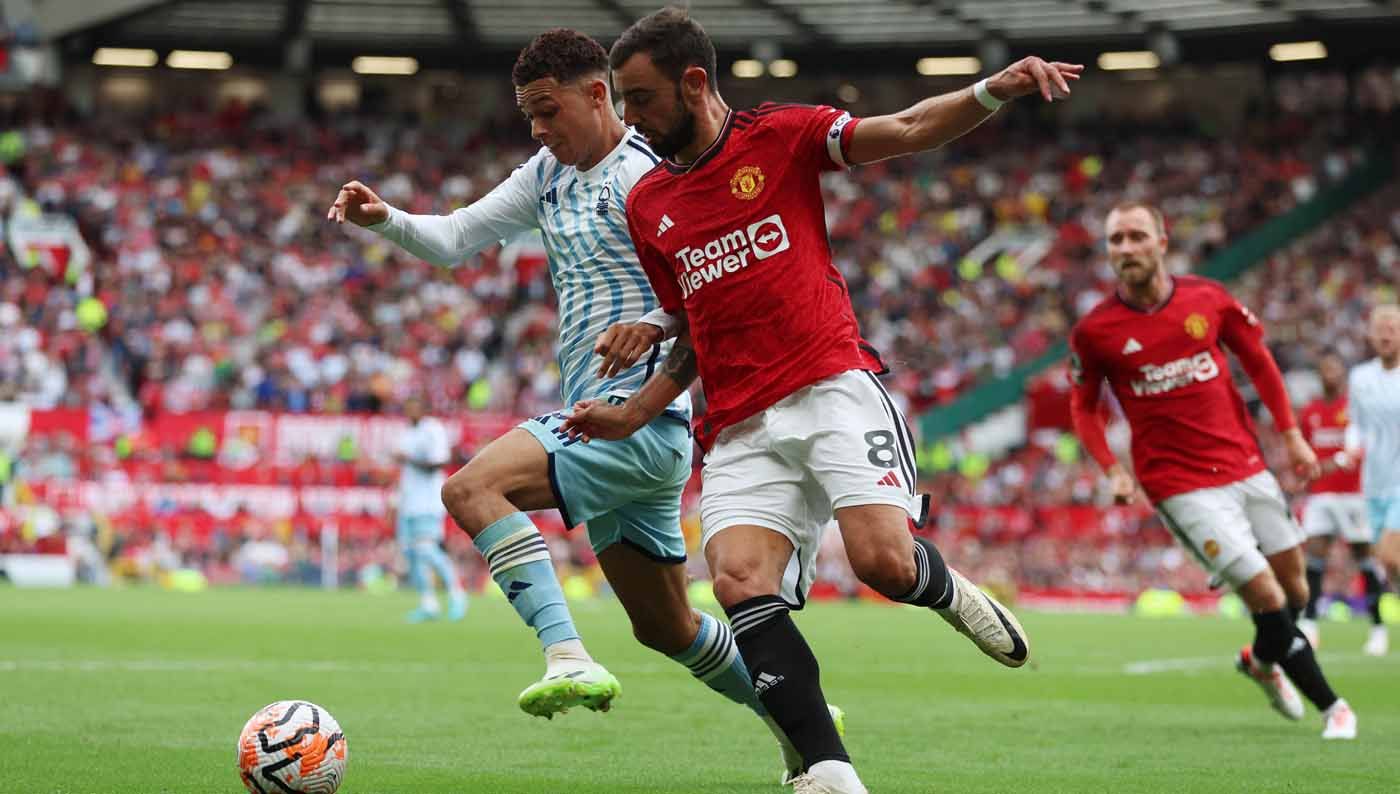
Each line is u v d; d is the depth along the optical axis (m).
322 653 43.09
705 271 16.72
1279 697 28.25
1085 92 164.62
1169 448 28.77
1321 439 52.72
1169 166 153.88
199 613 62.44
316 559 101.06
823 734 15.92
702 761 22.05
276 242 139.00
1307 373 116.88
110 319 123.62
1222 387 28.70
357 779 19.75
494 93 166.50
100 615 59.75
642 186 17.31
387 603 74.94
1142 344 28.58
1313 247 141.12
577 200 20.16
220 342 122.62
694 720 27.53
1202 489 28.42
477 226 20.91
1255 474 28.62
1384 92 157.75
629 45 16.52
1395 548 44.47
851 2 137.88
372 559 101.38
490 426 104.94
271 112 161.62
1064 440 112.25
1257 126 157.38
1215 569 28.25
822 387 16.47
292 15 142.50
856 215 149.50
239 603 72.25
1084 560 99.94
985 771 21.42
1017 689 35.28
